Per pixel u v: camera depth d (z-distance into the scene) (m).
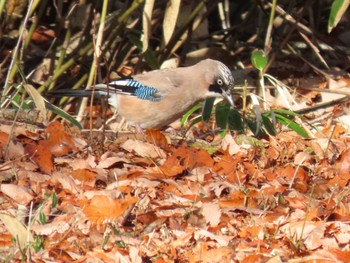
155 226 8.96
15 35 16.27
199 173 10.64
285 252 8.41
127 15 14.52
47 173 10.45
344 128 13.55
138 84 12.91
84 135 12.02
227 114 12.60
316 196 10.27
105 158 10.87
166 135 12.59
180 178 10.55
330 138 12.02
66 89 14.41
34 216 8.94
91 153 11.15
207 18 17.20
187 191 10.00
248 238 8.88
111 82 13.02
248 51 17.05
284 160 11.60
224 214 9.27
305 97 15.46
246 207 9.57
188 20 15.24
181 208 9.38
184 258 8.37
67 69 15.43
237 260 8.23
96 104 15.37
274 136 12.55
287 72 16.47
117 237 8.56
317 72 16.25
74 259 8.14
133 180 10.07
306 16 17.75
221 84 13.00
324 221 9.22
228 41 17.06
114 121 14.07
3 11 15.79
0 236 8.52
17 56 13.83
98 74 14.35
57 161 10.75
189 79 12.96
